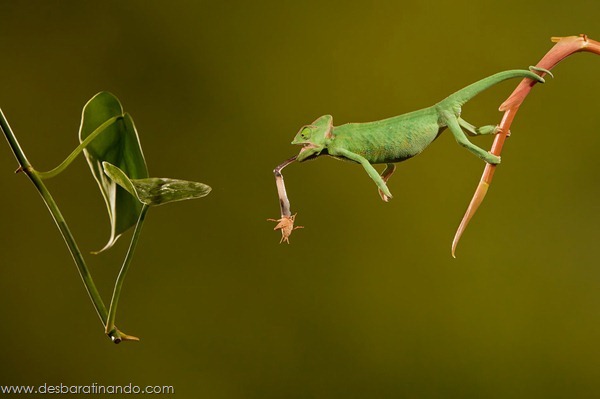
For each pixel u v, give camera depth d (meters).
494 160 1.74
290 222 1.75
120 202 1.94
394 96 3.21
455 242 1.78
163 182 1.87
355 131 1.75
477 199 1.78
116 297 1.90
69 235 1.90
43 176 1.90
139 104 3.22
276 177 1.76
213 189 3.25
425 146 1.75
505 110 1.78
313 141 1.75
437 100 3.19
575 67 3.20
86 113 1.92
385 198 1.73
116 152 1.94
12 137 1.89
